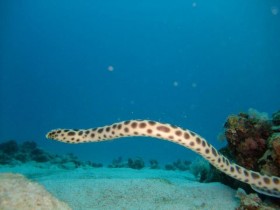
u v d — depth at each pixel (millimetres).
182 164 18625
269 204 5660
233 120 6785
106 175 9109
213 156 4516
